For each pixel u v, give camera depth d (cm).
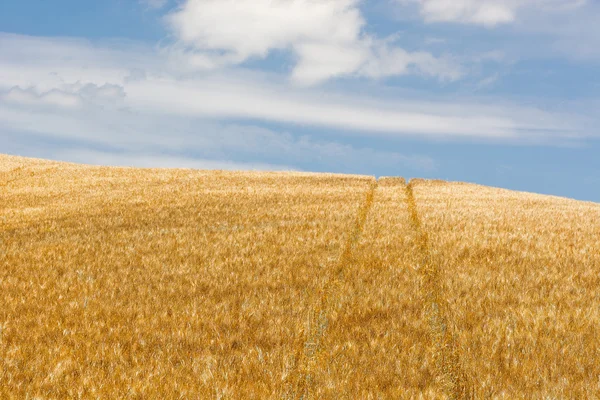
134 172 4638
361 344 927
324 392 745
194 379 796
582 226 2069
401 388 752
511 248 1625
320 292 1223
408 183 4175
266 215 2388
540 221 2186
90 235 2053
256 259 1548
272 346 929
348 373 805
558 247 1639
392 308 1108
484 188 4088
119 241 1892
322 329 1006
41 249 1777
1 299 1240
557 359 838
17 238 2084
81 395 746
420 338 948
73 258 1641
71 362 860
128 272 1462
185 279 1381
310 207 2570
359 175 4747
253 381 791
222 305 1160
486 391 741
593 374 788
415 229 1970
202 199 2995
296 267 1448
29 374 816
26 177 4350
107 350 916
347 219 2198
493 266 1431
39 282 1385
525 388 751
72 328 1035
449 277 1316
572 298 1149
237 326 1035
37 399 729
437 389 755
